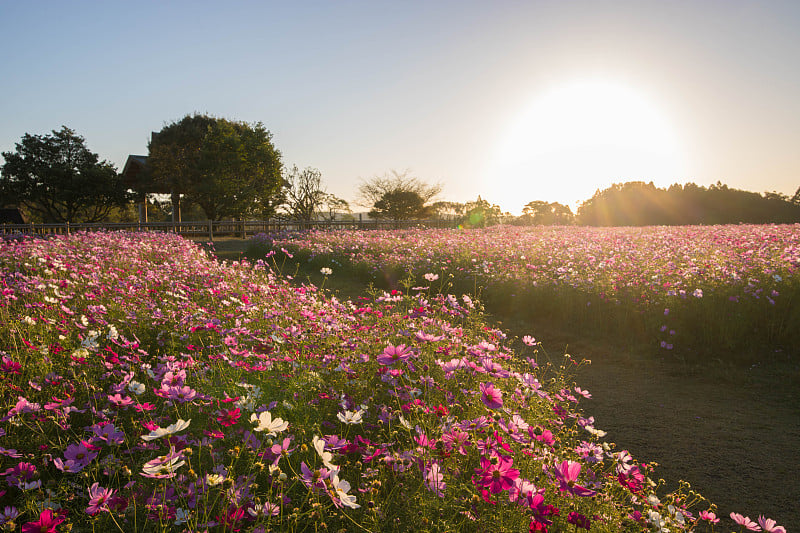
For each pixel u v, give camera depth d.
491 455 1.82
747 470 3.19
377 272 9.98
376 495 1.90
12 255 7.69
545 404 3.03
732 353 5.28
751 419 3.93
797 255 7.09
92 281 5.79
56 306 4.45
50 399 2.62
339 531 1.76
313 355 3.34
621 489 2.35
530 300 7.22
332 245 14.06
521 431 2.33
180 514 1.73
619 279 6.97
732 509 2.77
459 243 12.50
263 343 3.52
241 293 5.64
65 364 3.13
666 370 5.05
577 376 4.95
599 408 4.18
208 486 1.88
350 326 4.07
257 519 1.76
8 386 2.65
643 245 11.01
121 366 3.16
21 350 3.27
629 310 6.17
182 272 6.96
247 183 28.20
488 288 7.92
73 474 2.24
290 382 2.93
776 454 3.38
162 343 3.99
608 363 5.32
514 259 9.61
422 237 15.48
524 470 2.26
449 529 1.81
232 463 2.08
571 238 13.91
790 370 4.78
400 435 2.56
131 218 48.59
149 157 27.41
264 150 28.53
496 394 2.26
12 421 2.28
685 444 3.54
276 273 10.81
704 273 6.86
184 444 2.21
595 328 6.36
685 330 5.64
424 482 1.97
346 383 2.96
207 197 27.12
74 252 8.96
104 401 2.70
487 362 2.64
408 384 2.92
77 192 37.47
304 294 5.34
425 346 3.32
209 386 2.91
